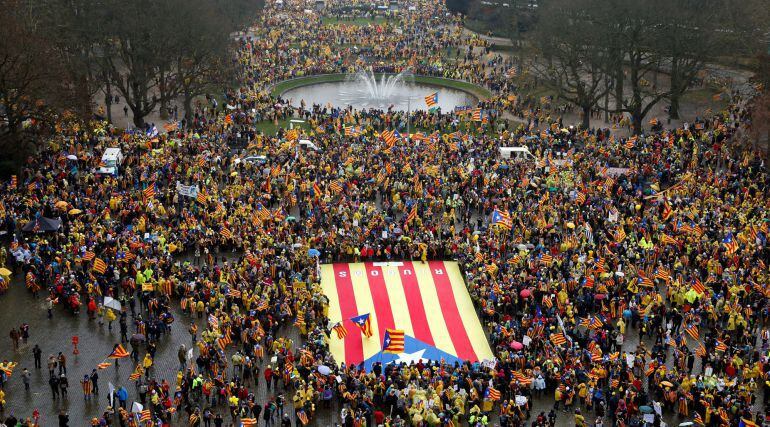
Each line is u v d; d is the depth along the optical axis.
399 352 79.38
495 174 120.19
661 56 151.75
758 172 120.94
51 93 118.19
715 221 103.31
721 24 152.50
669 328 83.31
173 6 146.12
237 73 176.50
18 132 117.38
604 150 131.12
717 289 89.81
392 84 194.75
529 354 77.81
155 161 120.56
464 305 91.31
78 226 96.56
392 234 101.12
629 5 146.00
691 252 96.19
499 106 166.38
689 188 113.81
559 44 158.75
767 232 101.06
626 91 177.38
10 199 103.44
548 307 84.50
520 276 90.00
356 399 71.69
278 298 87.06
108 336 82.38
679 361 77.75
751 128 129.00
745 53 162.62
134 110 147.12
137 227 99.00
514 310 86.81
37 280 89.31
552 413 70.06
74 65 138.62
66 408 71.62
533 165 125.00
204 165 121.12
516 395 72.06
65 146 125.44
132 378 72.88
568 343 79.62
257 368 76.56
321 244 99.12
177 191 109.38
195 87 153.25
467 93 189.62
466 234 101.56
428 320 88.44
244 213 103.88
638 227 101.62
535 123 156.00
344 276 96.00
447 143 135.12
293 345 81.75
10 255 91.62
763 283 90.25
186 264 90.19
